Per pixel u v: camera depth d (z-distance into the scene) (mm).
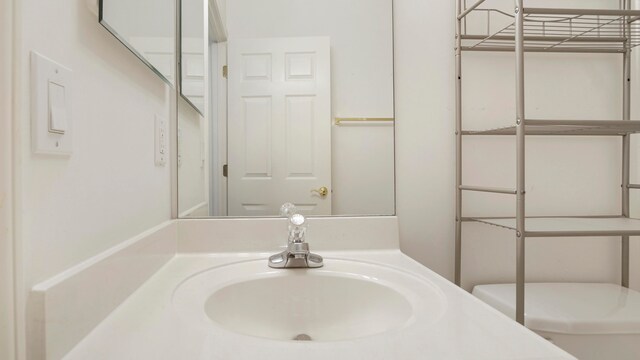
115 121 549
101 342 414
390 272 761
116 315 499
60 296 371
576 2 1209
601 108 1211
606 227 977
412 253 1132
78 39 439
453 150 1142
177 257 865
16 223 324
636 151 1232
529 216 1196
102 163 503
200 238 894
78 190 438
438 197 1136
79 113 440
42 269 365
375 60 1055
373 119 1053
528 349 396
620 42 1210
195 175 996
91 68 472
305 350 396
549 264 1195
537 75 1202
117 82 556
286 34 1025
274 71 1022
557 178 1204
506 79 1180
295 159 1024
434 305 562
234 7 1018
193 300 578
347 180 1037
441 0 1142
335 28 1039
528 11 883
